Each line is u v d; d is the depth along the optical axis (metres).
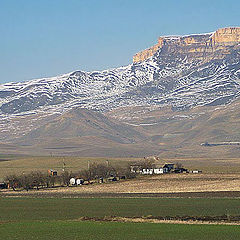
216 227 116.62
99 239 105.00
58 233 112.44
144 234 109.31
